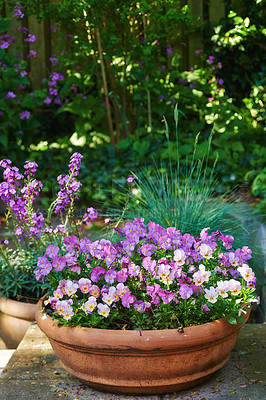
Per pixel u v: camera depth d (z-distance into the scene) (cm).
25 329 277
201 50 614
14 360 226
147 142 567
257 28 611
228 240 224
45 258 207
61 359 206
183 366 194
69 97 645
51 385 206
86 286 197
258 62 625
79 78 609
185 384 199
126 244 206
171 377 195
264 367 216
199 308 203
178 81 608
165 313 198
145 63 574
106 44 566
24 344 241
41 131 634
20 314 274
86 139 613
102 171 552
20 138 601
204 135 603
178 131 615
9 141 606
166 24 561
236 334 208
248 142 600
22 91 625
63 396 198
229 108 593
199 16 608
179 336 188
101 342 188
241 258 215
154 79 595
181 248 214
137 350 186
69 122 641
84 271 217
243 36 603
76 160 251
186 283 203
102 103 622
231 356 226
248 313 211
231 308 198
